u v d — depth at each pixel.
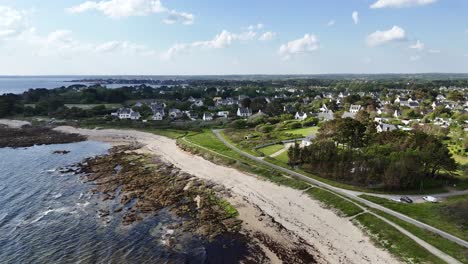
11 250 44.97
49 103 180.62
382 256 40.56
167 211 57.00
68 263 42.09
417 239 42.12
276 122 139.38
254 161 79.69
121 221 53.38
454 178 65.00
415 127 113.06
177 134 121.88
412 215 48.72
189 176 74.50
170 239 47.38
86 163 88.50
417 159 61.28
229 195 63.00
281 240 46.62
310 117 137.50
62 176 77.12
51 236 48.66
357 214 50.06
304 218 51.72
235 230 49.97
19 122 152.00
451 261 37.59
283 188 62.97
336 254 42.25
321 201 55.78
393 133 79.06
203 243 46.69
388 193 58.38
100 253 44.31
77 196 64.06
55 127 141.75
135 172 78.06
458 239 41.78
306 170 71.81
